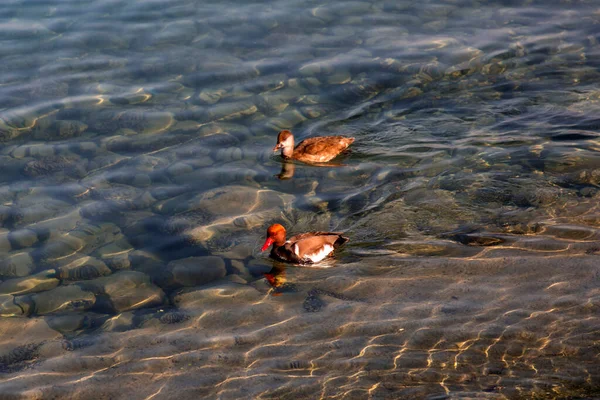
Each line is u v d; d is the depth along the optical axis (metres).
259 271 11.64
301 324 10.33
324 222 12.84
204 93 17.03
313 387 9.07
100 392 9.25
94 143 15.28
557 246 11.74
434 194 13.48
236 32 19.61
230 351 9.85
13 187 13.87
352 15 20.62
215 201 13.47
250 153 15.05
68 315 10.75
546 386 8.80
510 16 20.52
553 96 16.61
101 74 17.69
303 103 16.69
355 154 15.00
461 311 10.38
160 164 14.63
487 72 17.69
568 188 13.32
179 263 11.83
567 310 10.23
